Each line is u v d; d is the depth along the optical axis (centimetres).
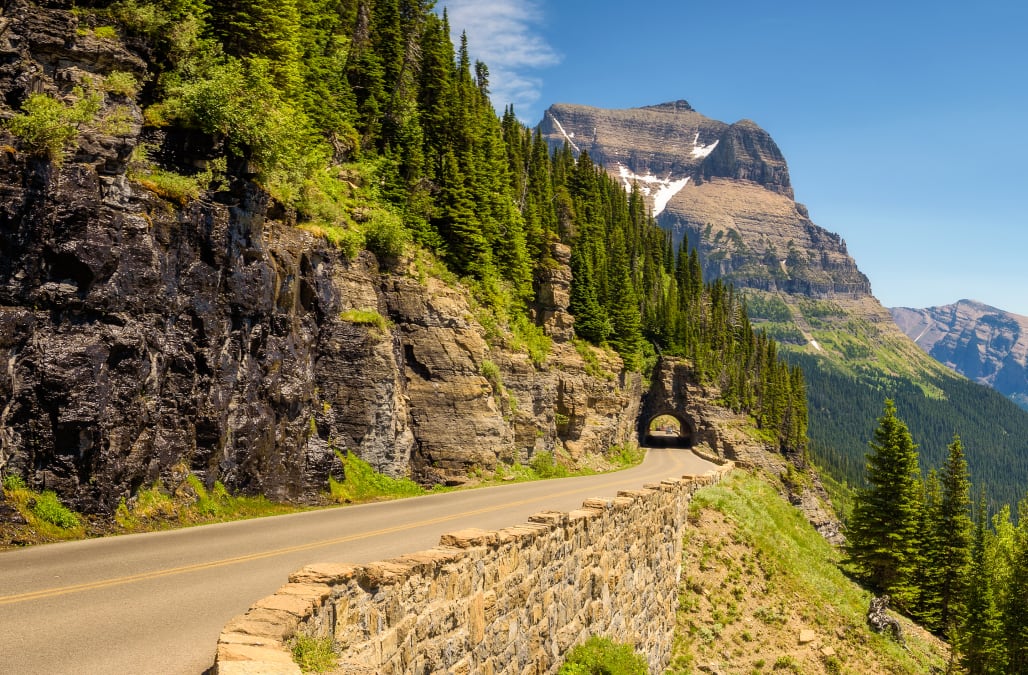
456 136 5084
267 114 2336
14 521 1434
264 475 2259
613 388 7056
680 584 2980
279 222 2653
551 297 6222
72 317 1612
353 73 4641
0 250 1514
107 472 1639
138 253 1792
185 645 876
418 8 5322
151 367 1825
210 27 2745
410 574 986
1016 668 4031
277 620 717
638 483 4119
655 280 12638
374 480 2848
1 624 902
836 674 2886
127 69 1930
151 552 1409
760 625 2956
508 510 2389
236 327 2159
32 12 1775
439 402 3562
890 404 5559
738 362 12312
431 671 1024
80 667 779
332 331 2791
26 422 1527
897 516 5322
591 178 10012
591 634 1742
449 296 3794
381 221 3478
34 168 1575
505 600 1277
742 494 4262
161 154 2020
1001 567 4909
